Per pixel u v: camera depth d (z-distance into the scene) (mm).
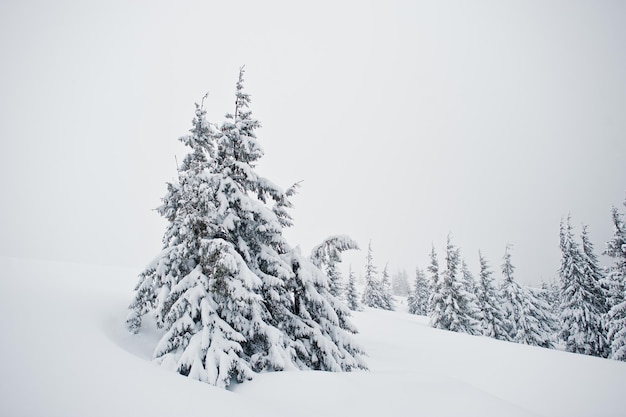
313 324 11891
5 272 13211
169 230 11867
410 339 26234
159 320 9742
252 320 9773
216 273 9062
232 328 9055
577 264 31219
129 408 4984
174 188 11812
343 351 12141
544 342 35875
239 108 11859
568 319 31234
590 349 29172
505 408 8398
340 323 12875
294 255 12250
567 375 18719
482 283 38906
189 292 9016
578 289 30953
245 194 11398
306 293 11930
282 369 9250
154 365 7500
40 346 6594
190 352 8023
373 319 33750
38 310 8891
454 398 8586
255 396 7688
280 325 11336
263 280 10891
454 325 34312
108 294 13383
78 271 17438
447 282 36156
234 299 9164
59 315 9039
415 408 7879
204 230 10148
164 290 9406
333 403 7465
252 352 10531
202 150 11914
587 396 16281
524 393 16578
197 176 10453
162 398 5602
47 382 5227
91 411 4652
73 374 5703
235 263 8852
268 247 11781
